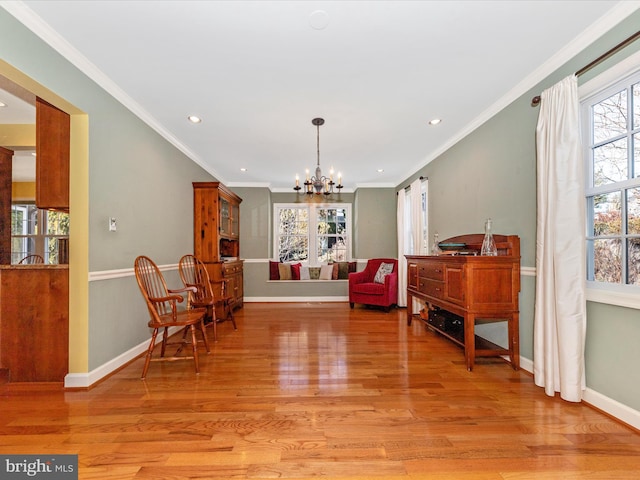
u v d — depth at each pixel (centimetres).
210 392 223
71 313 229
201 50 212
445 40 203
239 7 173
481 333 326
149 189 321
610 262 197
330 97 278
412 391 223
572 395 199
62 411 197
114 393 222
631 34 174
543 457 153
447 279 294
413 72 239
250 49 210
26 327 235
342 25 188
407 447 161
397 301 552
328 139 385
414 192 494
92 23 185
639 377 172
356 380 243
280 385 234
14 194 609
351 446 161
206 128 348
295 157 459
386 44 206
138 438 168
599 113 204
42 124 242
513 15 181
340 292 632
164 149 355
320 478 140
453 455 154
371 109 302
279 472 143
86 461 150
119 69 234
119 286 270
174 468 146
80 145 230
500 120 291
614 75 183
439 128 353
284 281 629
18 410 198
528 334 259
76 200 230
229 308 413
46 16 180
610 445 162
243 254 625
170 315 283
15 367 235
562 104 206
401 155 452
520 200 266
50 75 196
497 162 297
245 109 301
